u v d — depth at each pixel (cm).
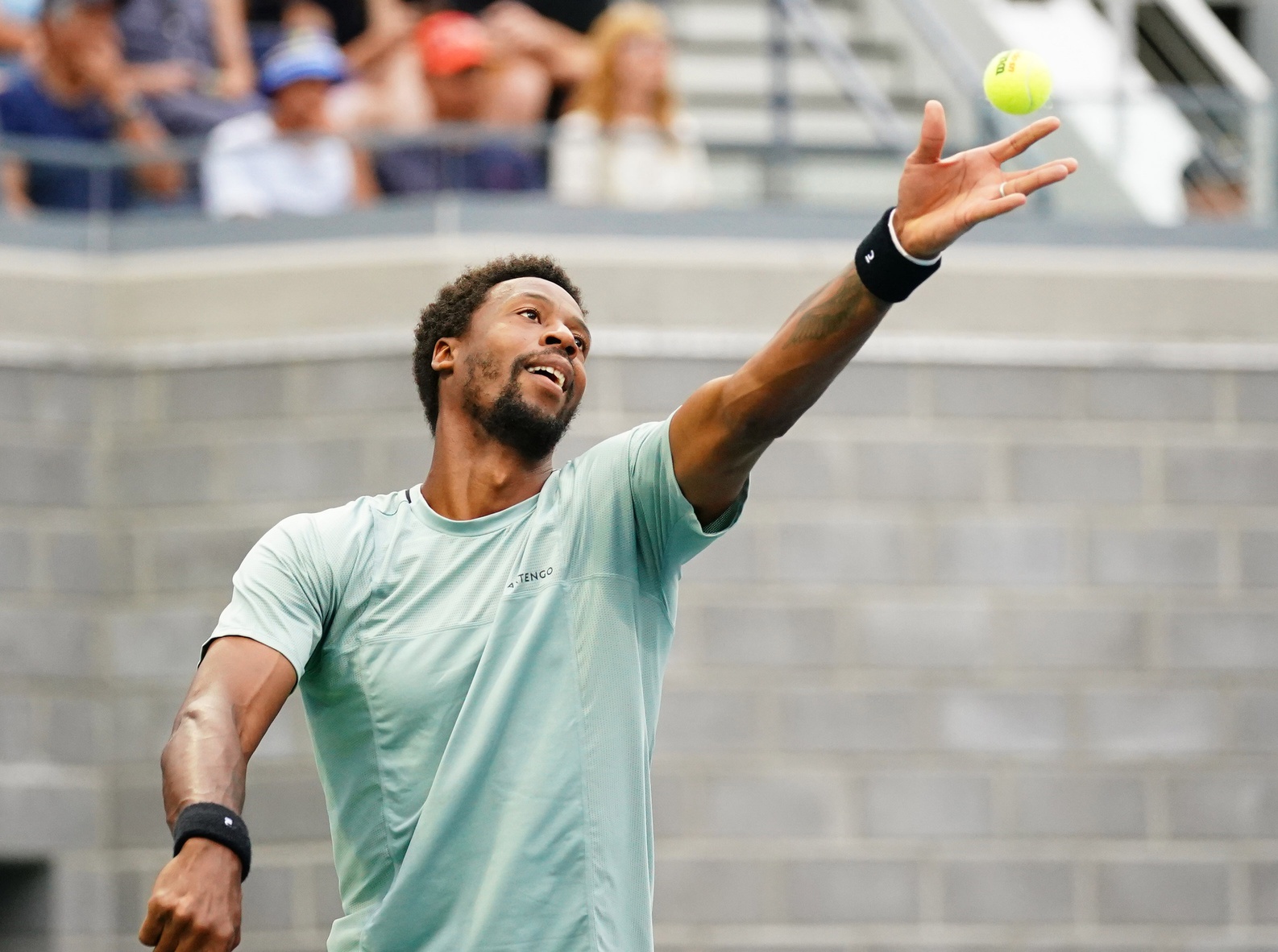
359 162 2498
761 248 2480
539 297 1029
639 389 2417
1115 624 2438
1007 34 2802
